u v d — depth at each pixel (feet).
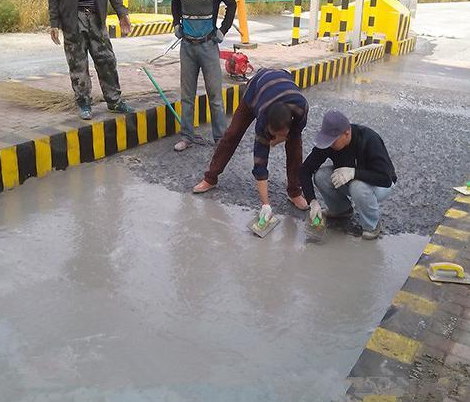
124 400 8.43
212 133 19.40
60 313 10.30
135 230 13.34
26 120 17.34
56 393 8.52
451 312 9.87
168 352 9.46
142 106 19.29
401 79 31.42
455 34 52.11
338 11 39.47
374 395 8.14
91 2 16.96
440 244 12.10
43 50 32.68
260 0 56.24
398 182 16.39
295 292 11.25
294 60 29.99
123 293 10.96
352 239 13.39
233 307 10.69
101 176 16.30
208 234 13.32
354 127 12.89
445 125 22.54
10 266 11.66
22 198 14.71
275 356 9.46
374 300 11.10
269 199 15.23
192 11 16.83
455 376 8.46
